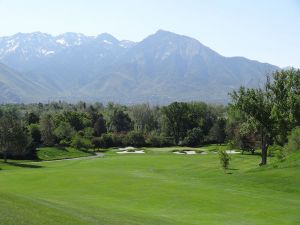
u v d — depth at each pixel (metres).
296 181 41.12
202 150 128.25
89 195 39.88
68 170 64.25
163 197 37.34
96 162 92.69
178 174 59.75
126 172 61.84
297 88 71.81
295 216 30.02
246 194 37.78
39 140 139.62
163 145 154.75
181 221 28.48
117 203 35.47
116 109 197.38
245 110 73.62
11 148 99.81
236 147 102.94
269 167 51.00
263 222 28.55
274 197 36.28
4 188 45.97
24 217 22.16
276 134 72.94
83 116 176.62
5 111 162.12
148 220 27.20
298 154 53.12
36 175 56.62
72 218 24.09
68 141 143.25
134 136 152.25
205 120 167.12
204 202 34.81
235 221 28.81
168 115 164.75
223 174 52.94
